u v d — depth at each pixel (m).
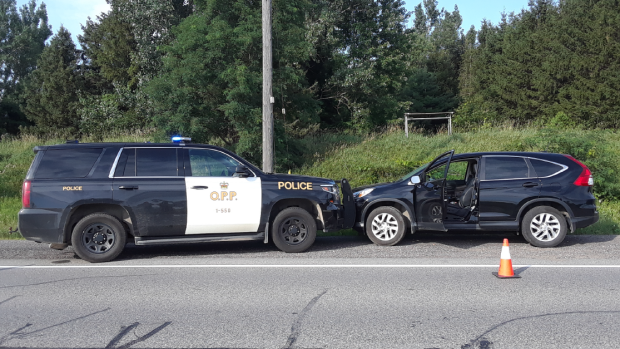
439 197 8.88
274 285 6.28
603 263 7.49
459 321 4.90
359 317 5.04
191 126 14.70
